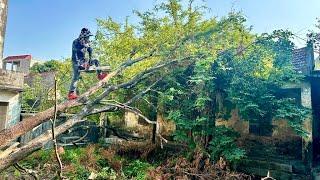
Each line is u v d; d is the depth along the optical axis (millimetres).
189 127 10719
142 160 12383
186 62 10742
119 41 13836
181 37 11688
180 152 11555
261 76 10617
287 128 11242
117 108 6617
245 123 11844
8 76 13469
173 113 11039
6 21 11625
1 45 11406
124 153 13172
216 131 10672
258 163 10867
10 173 9195
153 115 13414
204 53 10617
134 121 14797
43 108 18625
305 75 10586
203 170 10148
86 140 14742
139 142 13531
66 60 18250
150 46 12859
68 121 5621
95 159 11430
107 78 6984
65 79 18078
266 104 10641
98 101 6301
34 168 9961
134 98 8352
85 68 7902
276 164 10617
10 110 13641
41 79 26156
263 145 11492
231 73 10984
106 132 15211
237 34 11336
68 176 9594
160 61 10859
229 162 10539
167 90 11062
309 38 11414
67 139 13680
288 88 11195
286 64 10781
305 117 10141
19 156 4562
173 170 10320
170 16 13062
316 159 11664
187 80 11133
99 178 9758
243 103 10516
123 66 7734
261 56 10734
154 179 9719
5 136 4805
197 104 10383
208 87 11070
